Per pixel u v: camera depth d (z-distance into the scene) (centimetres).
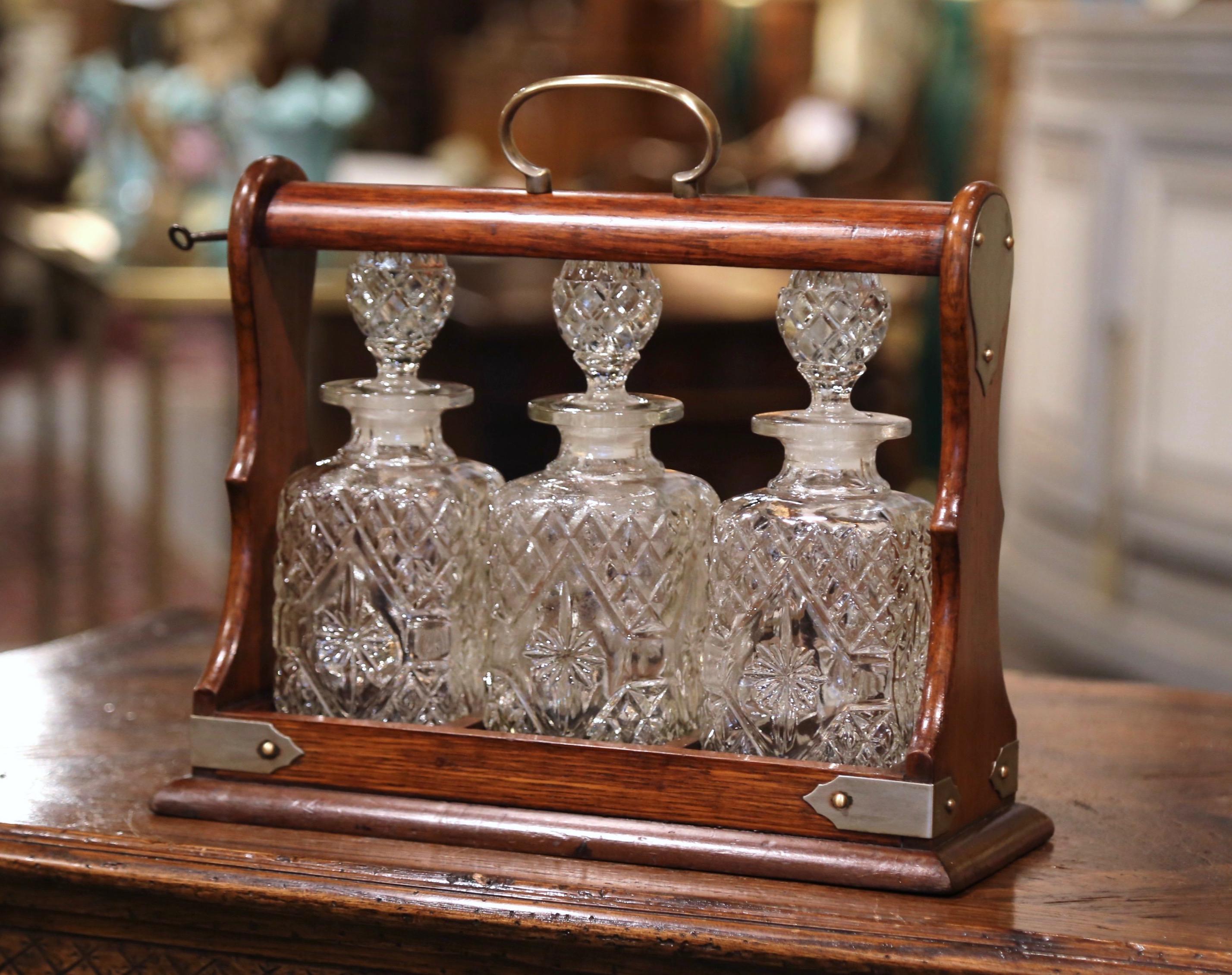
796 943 95
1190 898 103
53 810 116
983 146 535
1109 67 379
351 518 115
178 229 116
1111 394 383
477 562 119
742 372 383
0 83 864
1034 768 129
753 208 104
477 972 102
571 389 373
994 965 92
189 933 107
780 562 105
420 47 1064
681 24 906
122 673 153
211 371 784
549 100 909
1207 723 141
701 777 105
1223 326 349
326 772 113
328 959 105
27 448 641
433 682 117
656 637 111
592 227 107
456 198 111
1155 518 370
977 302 100
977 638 106
